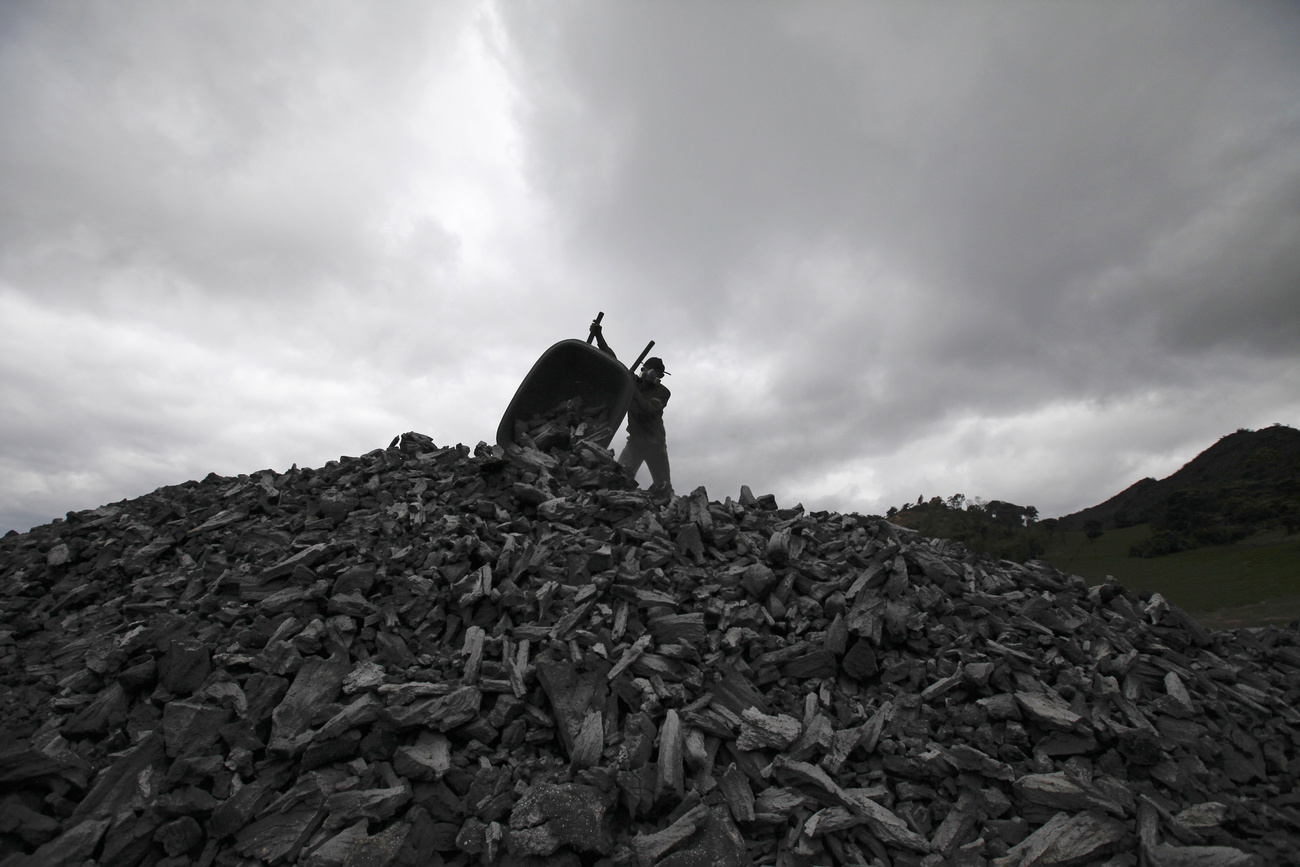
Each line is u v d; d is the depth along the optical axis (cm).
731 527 895
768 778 543
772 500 1122
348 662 627
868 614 706
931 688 623
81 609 838
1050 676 658
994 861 468
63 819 474
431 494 999
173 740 528
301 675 589
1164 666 709
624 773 508
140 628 686
